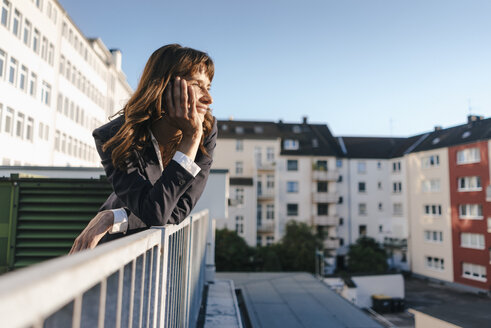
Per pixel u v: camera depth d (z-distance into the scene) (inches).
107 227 41.8
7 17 732.0
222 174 206.8
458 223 1152.8
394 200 1449.3
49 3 920.9
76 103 1117.1
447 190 1201.4
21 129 790.5
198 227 127.1
